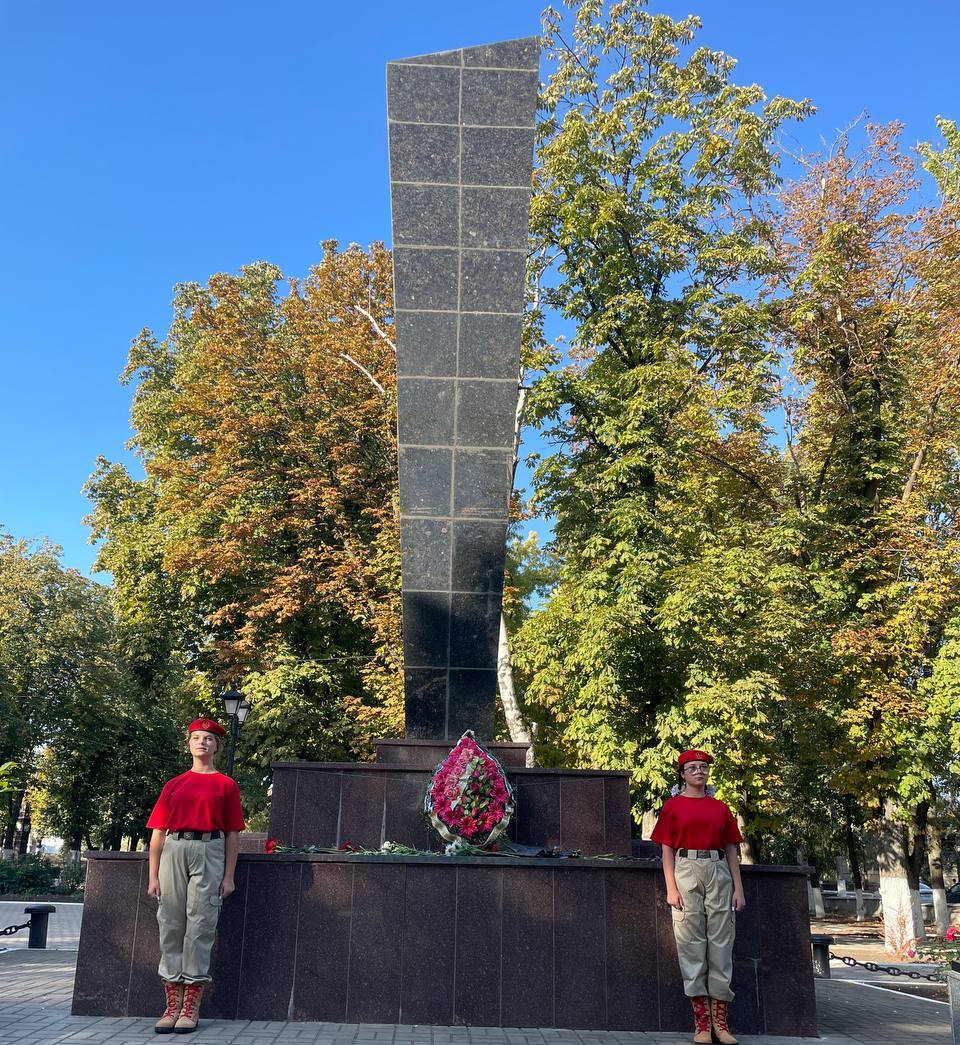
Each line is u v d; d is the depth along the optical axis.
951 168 20.83
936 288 18.58
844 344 19.89
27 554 34.09
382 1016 6.66
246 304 26.92
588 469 19.84
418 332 10.09
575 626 19.22
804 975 6.78
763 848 25.16
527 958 6.80
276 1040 5.85
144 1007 6.65
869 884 51.78
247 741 23.98
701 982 6.15
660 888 6.95
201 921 6.12
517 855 7.63
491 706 9.69
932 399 18.89
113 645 33.66
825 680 18.33
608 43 21.20
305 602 23.70
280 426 25.62
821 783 22.81
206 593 26.66
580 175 20.38
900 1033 7.02
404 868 6.96
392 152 10.26
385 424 24.58
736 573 17.33
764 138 20.45
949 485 19.80
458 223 10.20
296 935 6.81
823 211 19.53
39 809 41.88
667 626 16.81
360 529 25.05
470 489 9.95
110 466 31.33
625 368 20.45
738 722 16.94
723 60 20.73
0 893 26.02
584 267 20.64
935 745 17.73
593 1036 6.35
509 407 10.05
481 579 9.84
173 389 30.80
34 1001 7.28
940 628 18.41
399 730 21.27
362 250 27.50
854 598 19.17
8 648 31.66
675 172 19.98
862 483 20.22
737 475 21.28
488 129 10.31
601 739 17.56
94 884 6.88
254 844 9.70
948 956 7.43
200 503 25.39
